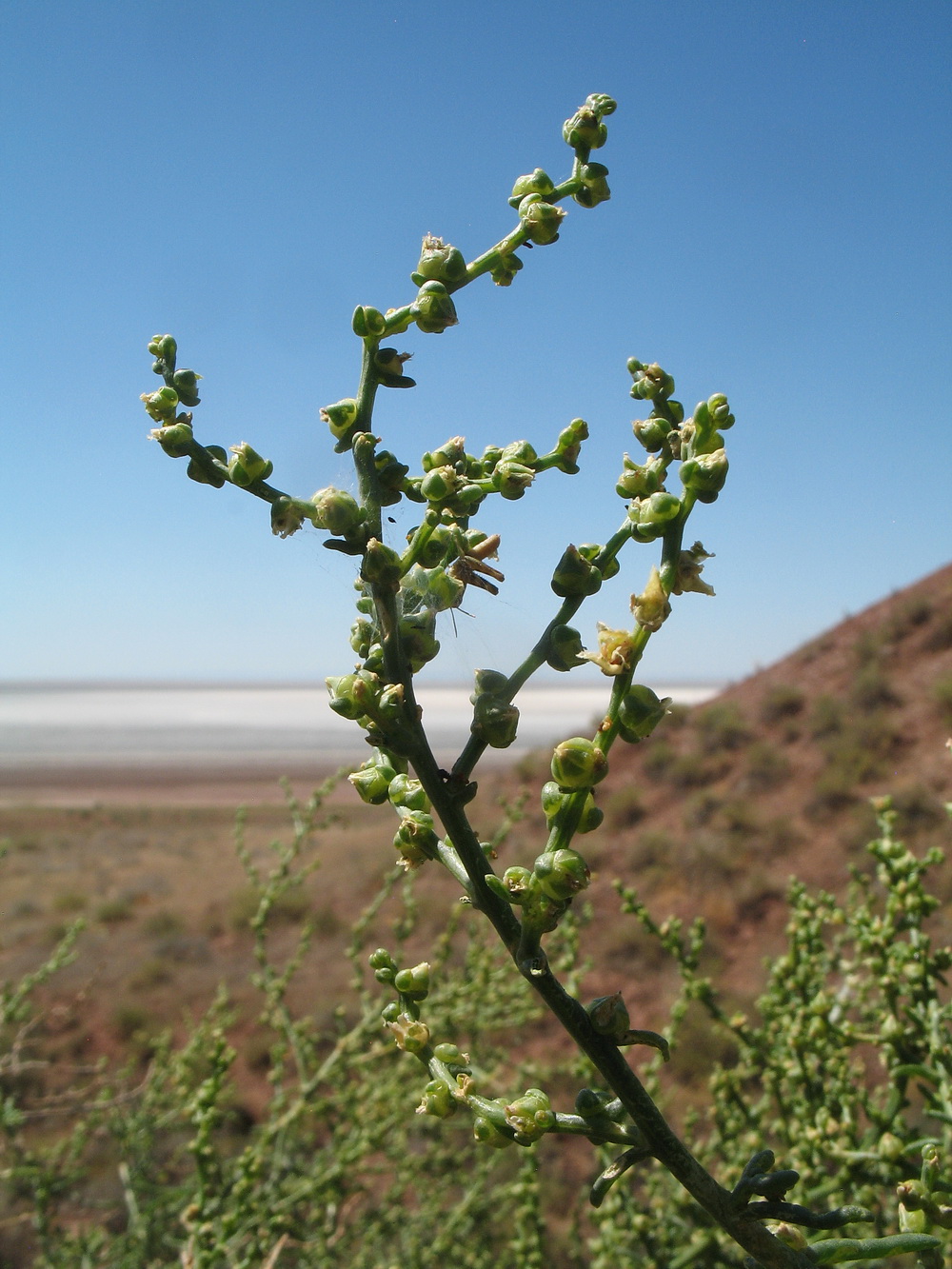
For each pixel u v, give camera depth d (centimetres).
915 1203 120
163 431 111
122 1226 660
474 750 103
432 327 115
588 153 122
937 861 248
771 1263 97
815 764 1678
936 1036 229
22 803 3738
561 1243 589
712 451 104
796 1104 290
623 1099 96
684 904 1378
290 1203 400
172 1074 614
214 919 1770
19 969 1502
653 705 99
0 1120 491
